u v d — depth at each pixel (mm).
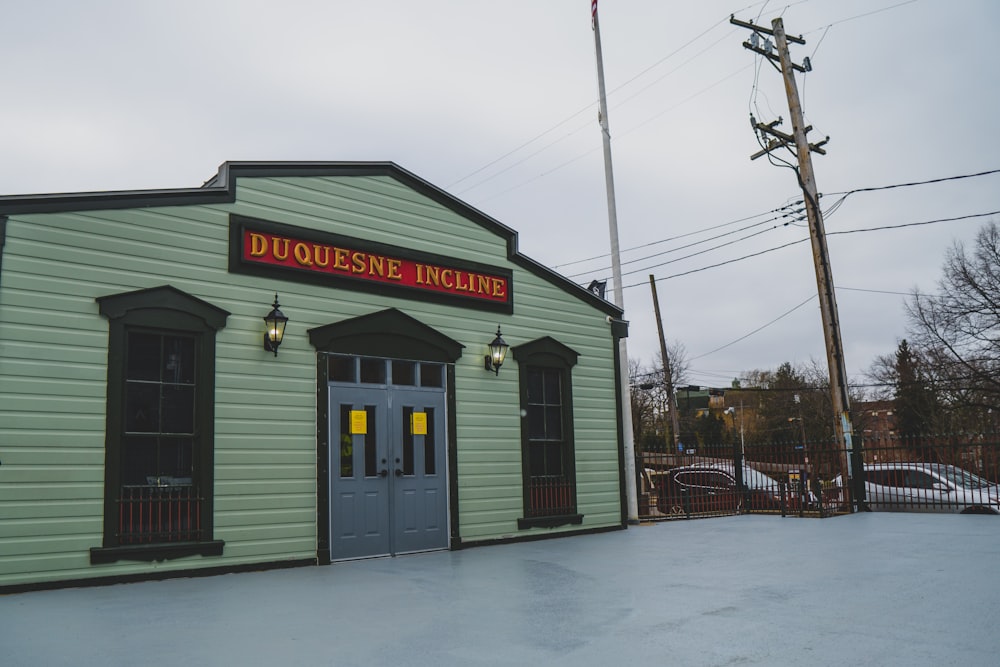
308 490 10422
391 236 12055
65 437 8547
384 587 8305
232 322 10078
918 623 5969
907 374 44844
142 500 9023
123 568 8742
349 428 11055
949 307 34906
